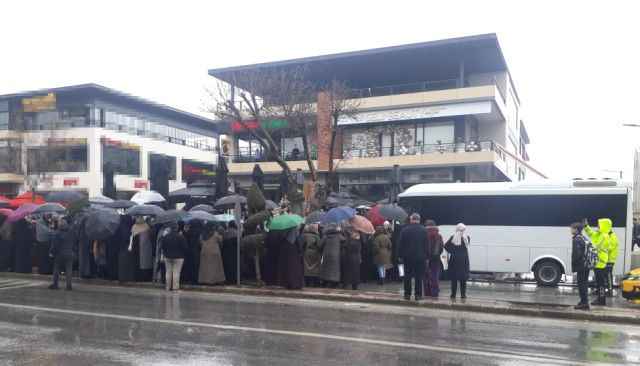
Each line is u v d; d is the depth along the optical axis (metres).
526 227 17.12
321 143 35.50
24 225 17.03
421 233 12.38
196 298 12.80
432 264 13.23
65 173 50.31
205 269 14.22
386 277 16.33
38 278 16.34
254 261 14.92
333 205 18.97
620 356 7.61
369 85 39.62
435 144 34.31
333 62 36.06
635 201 23.25
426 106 34.00
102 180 50.88
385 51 34.16
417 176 34.62
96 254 15.52
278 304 12.12
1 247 17.48
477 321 10.36
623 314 10.78
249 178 39.16
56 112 52.25
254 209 15.16
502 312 11.45
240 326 9.39
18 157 48.34
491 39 31.94
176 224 14.07
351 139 36.56
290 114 25.33
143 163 56.53
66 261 13.98
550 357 7.48
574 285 16.86
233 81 27.73
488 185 17.92
